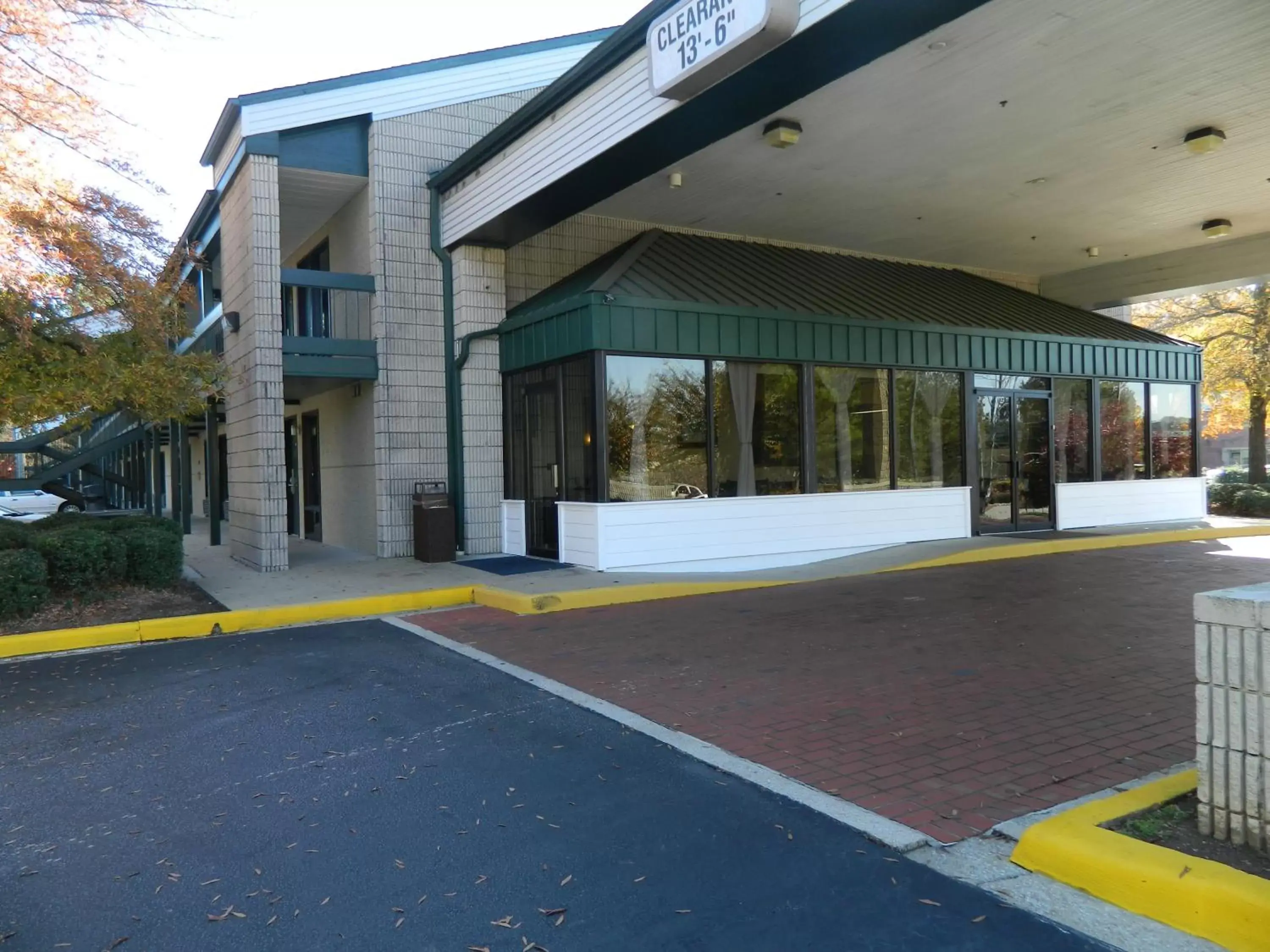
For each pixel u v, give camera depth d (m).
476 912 3.33
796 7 7.12
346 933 3.21
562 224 13.39
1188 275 15.91
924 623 8.40
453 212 12.61
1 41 8.28
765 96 8.25
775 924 3.22
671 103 8.48
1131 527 15.95
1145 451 16.59
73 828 4.14
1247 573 11.20
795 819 4.09
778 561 11.89
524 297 13.18
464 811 4.25
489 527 12.82
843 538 12.51
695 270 12.59
